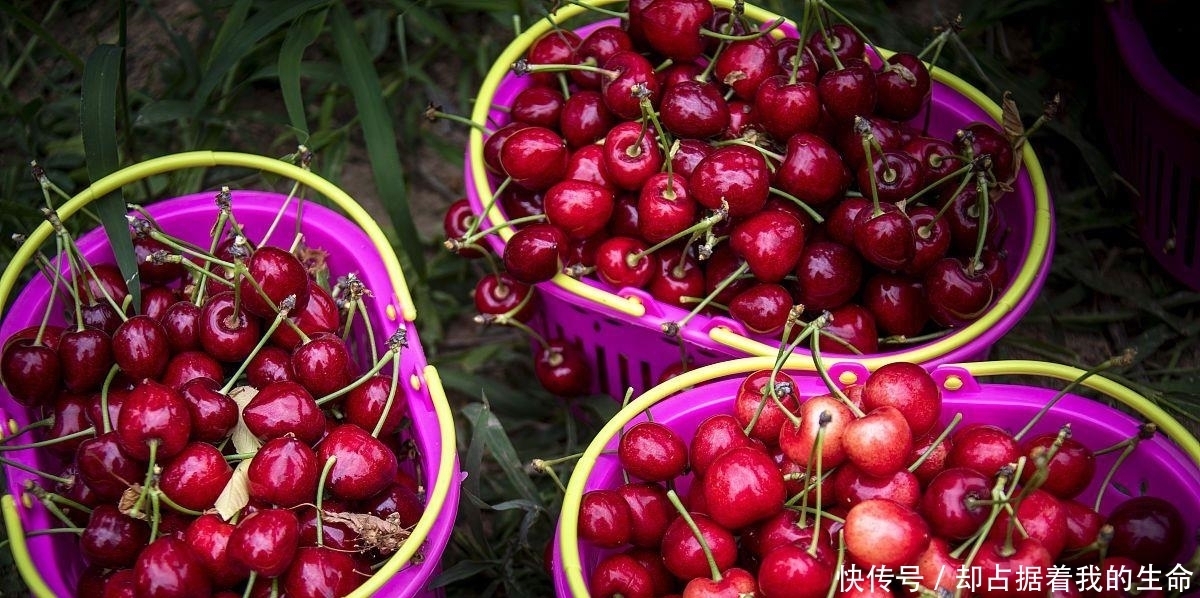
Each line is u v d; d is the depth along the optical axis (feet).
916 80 2.66
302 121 2.85
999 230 2.74
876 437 2.31
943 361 2.51
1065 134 3.08
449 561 2.77
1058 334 3.01
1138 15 3.01
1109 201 3.10
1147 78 2.83
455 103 3.31
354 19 3.37
